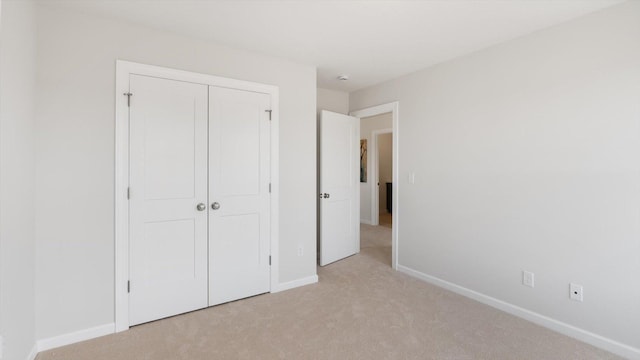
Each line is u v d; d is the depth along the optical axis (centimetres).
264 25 228
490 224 264
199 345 202
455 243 292
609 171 198
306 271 312
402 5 200
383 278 329
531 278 236
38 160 193
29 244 181
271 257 288
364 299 275
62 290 201
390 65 313
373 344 203
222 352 194
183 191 243
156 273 233
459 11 207
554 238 223
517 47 245
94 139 210
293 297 279
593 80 204
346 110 427
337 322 233
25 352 176
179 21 221
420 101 326
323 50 275
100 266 213
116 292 217
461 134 286
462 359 187
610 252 197
